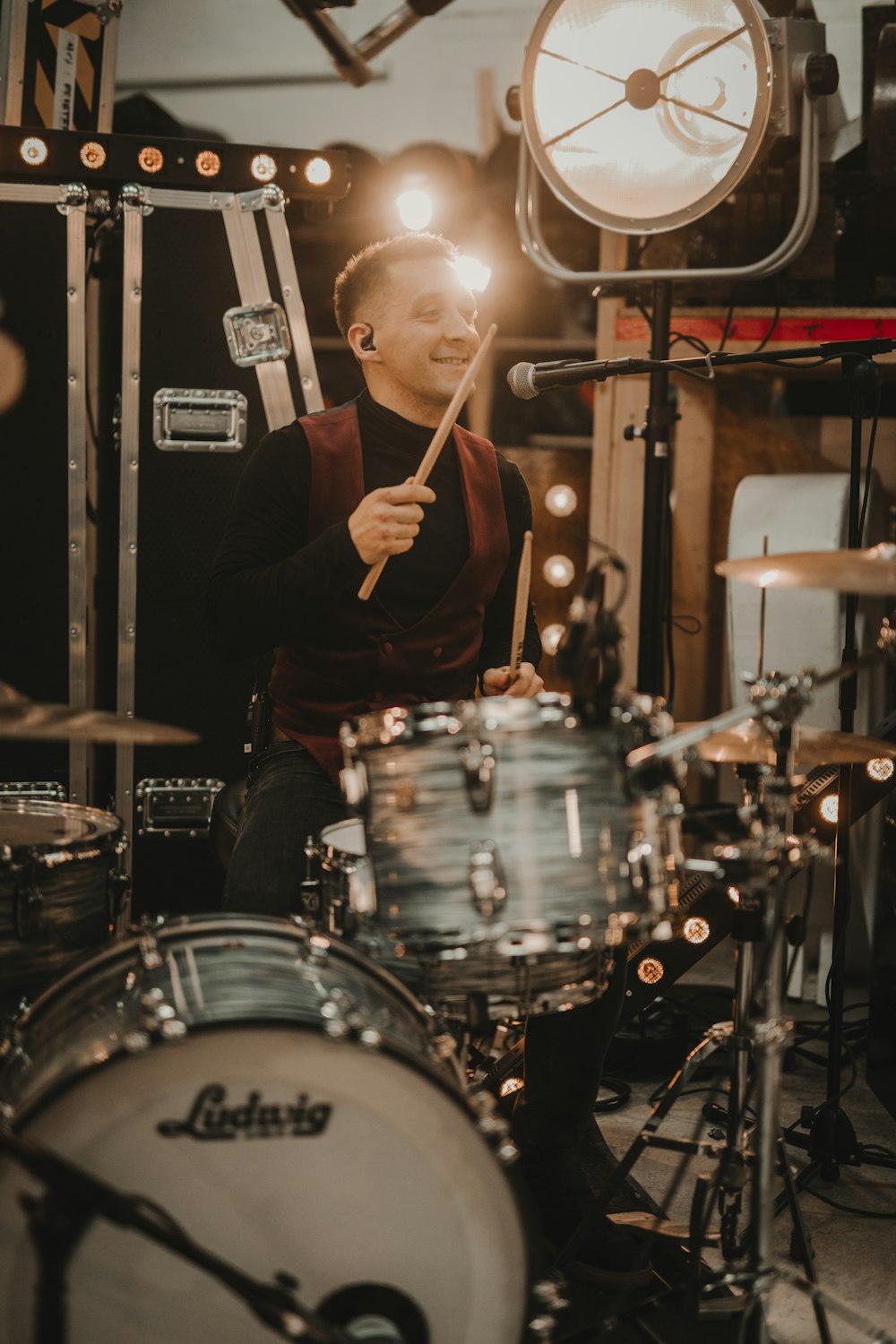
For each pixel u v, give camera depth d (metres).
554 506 3.71
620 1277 1.95
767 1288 1.65
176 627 2.97
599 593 1.55
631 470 3.60
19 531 2.92
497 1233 1.43
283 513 2.22
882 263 3.28
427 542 2.24
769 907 1.66
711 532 3.69
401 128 4.71
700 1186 1.72
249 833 2.08
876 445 3.74
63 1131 1.34
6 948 1.74
